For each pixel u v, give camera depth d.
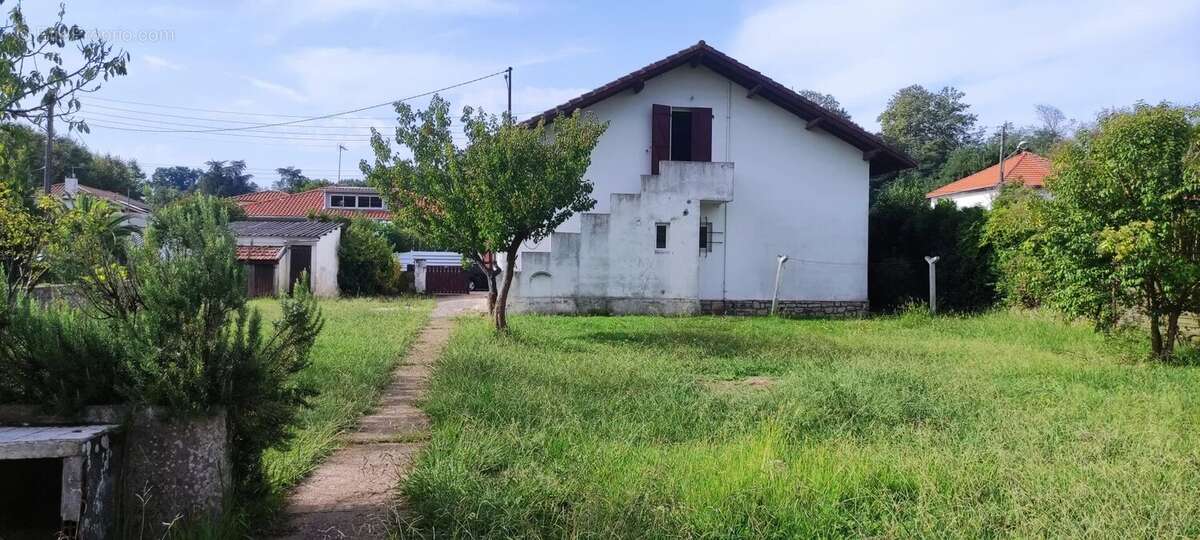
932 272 18.88
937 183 44.22
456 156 13.40
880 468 5.09
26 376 3.77
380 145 14.06
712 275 19.80
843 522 4.31
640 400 7.47
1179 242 10.68
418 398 8.16
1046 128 57.00
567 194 13.44
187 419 3.84
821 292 20.17
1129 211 10.47
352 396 7.75
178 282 3.86
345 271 29.31
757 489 4.69
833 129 19.97
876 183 39.88
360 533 4.25
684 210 18.95
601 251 18.73
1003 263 17.47
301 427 4.78
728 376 9.64
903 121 52.78
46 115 5.77
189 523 3.80
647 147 19.59
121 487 3.76
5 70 5.40
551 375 8.91
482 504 4.37
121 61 5.92
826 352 11.80
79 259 4.23
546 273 18.59
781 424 6.40
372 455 5.90
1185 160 10.34
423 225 14.00
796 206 20.09
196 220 4.16
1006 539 4.07
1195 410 7.20
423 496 4.62
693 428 6.64
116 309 4.24
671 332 14.50
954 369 9.87
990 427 6.50
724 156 19.88
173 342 3.82
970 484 4.76
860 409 6.89
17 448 3.28
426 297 28.56
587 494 4.60
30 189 8.46
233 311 4.14
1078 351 12.21
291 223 31.27
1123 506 4.40
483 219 13.05
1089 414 7.03
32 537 3.83
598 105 19.52
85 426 3.69
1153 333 10.99
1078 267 10.97
